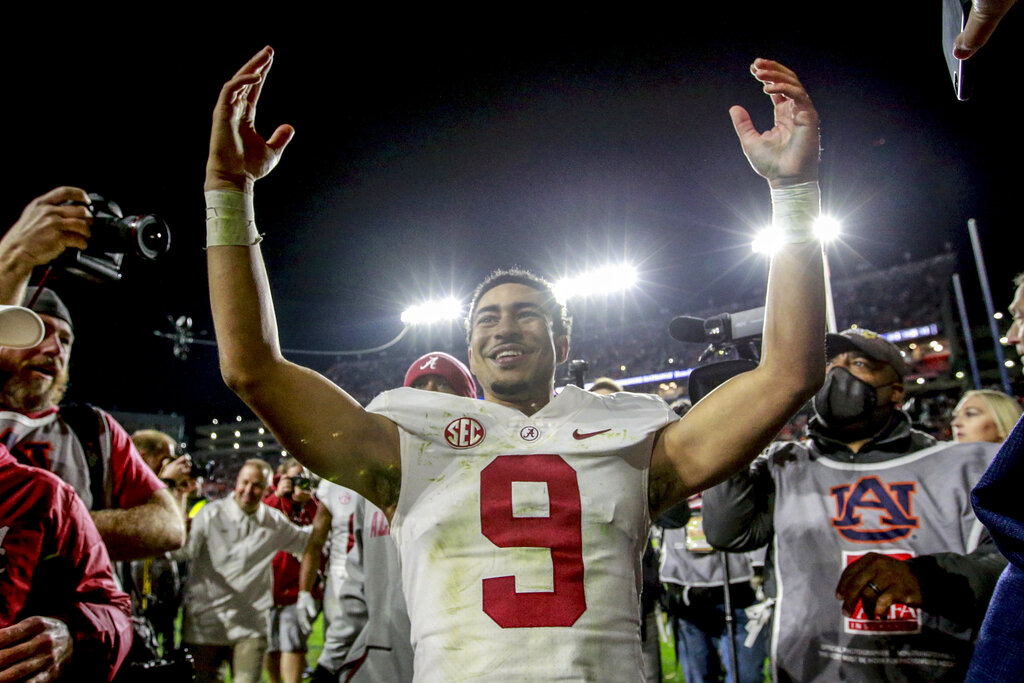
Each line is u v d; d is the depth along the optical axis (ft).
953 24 4.19
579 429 5.43
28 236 5.27
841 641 7.50
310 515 23.63
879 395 8.23
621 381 83.05
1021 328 5.72
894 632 7.32
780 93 5.40
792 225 5.23
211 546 15.93
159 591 17.49
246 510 16.35
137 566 12.35
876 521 7.82
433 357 10.93
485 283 6.54
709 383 8.20
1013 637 3.63
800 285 5.12
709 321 10.23
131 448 8.45
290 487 23.34
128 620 6.26
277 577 16.66
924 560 6.68
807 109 5.29
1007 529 3.67
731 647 10.89
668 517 10.98
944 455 7.99
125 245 5.94
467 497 5.07
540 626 4.66
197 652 15.49
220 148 5.07
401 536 5.26
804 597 7.88
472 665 4.59
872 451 8.32
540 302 6.27
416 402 5.62
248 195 5.20
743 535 8.67
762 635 14.12
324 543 15.37
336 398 5.28
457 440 5.36
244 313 4.88
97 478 7.84
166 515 8.25
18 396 7.30
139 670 6.44
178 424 84.43
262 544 16.26
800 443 8.97
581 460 5.25
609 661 4.68
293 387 5.03
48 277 6.14
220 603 15.66
